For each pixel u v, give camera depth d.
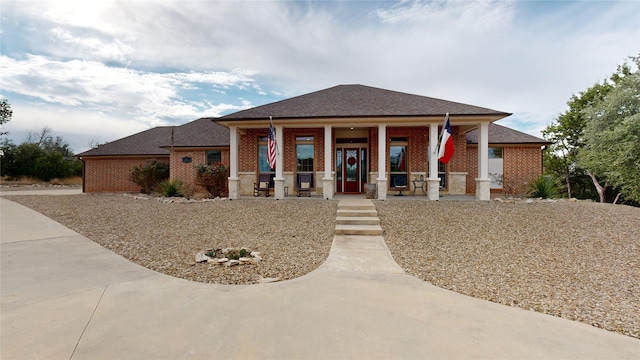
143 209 10.50
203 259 5.28
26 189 23.11
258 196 13.85
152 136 21.25
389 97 14.02
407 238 6.83
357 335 2.78
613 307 3.51
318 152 14.63
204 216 9.17
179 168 17.12
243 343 2.63
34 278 4.34
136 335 2.76
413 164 14.16
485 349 2.54
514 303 3.62
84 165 19.47
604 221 7.69
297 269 4.97
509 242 6.36
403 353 2.48
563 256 5.48
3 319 3.06
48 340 2.65
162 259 5.44
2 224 8.24
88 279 4.34
